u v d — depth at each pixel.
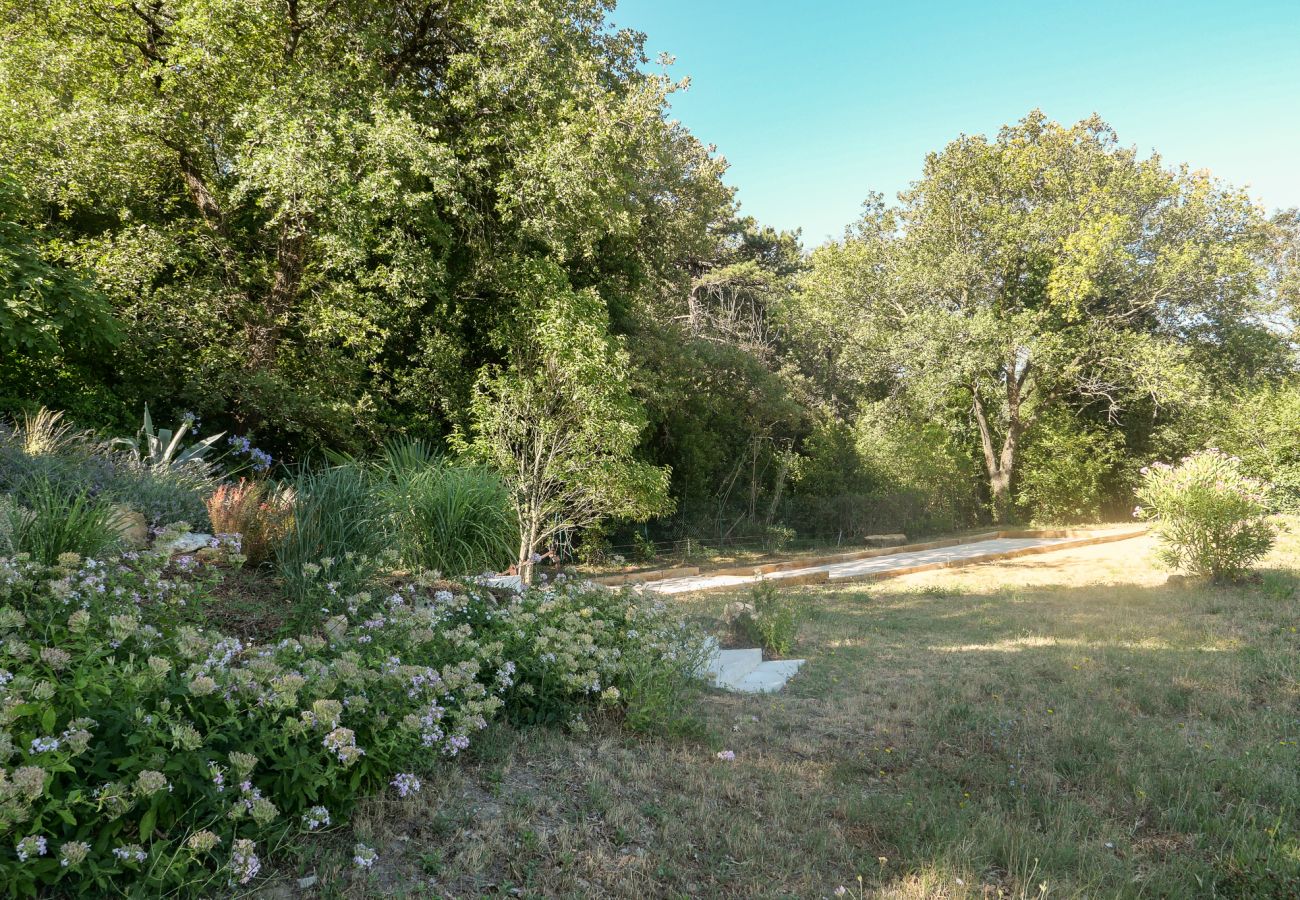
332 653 4.31
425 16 15.52
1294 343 29.72
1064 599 12.55
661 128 15.65
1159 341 25.62
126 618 3.33
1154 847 4.07
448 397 16.00
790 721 6.05
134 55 14.47
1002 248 26.36
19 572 3.80
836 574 16.81
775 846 3.88
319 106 13.19
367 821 3.41
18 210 11.70
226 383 13.34
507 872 3.36
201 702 3.19
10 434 8.16
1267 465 20.89
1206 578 12.64
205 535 6.90
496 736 4.71
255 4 12.66
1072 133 26.75
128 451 9.88
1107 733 5.57
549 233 14.91
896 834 4.10
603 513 13.70
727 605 9.78
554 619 6.06
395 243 14.73
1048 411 29.64
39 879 2.58
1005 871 3.82
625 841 3.78
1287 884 3.60
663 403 19.30
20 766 2.56
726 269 29.39
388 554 5.99
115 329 11.61
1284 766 5.00
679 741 5.28
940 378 25.17
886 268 28.14
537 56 14.34
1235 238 26.95
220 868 2.71
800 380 29.27
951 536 24.86
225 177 14.81
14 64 12.71
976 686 6.93
